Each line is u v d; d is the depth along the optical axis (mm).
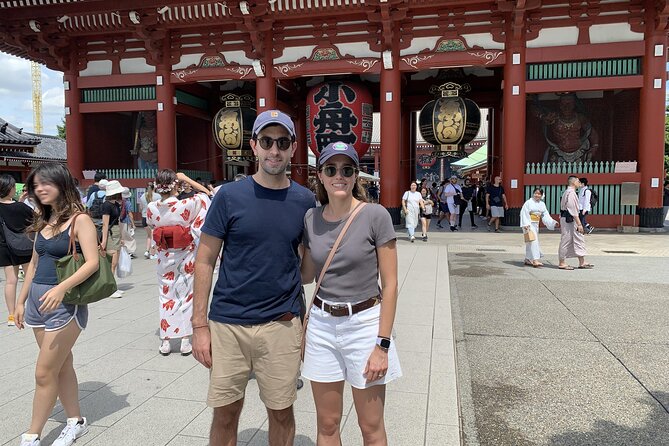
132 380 4797
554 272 10359
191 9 18094
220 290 2955
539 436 3730
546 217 11039
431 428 3822
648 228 17234
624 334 6125
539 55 17266
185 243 5426
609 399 4328
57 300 3281
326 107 19062
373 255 2834
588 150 20094
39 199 3541
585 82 17094
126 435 3732
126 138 25422
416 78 25094
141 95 20672
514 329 6418
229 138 20000
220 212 2887
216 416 3033
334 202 2838
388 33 17438
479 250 13711
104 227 7391
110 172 21344
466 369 5102
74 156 21125
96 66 20766
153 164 23234
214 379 2939
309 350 2947
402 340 5953
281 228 2898
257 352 2955
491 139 28016
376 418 2854
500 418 4035
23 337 6117
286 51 19062
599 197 17844
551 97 20312
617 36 16891
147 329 6512
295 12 17594
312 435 3762
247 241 2877
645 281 9289
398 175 18641
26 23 19234
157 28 19250
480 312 7277
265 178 2938
